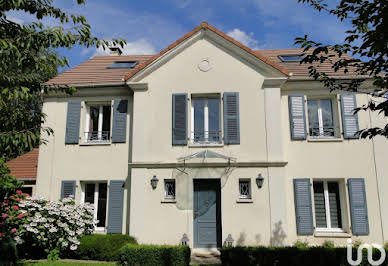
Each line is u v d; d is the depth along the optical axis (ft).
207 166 37.81
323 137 40.09
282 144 37.99
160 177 38.11
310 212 37.45
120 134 41.50
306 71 42.01
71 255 34.37
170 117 39.65
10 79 18.92
